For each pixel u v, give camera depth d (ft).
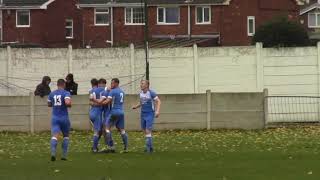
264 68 271.90
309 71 270.05
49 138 201.57
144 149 161.79
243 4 506.48
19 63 284.00
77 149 165.48
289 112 239.71
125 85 280.10
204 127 226.38
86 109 223.30
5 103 223.92
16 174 114.73
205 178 108.17
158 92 278.26
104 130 154.81
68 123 138.21
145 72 278.26
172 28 507.30
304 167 122.31
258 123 226.79
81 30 558.15
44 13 540.11
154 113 154.20
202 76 276.62
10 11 536.83
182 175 112.06
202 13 507.30
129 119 223.92
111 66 281.13
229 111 226.38
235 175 111.65
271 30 451.53
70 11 555.69
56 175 113.19
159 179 107.45
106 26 517.55
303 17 562.25
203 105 225.97
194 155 146.10
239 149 161.17
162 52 277.85
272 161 132.67
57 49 282.77
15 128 224.12
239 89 273.95
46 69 283.79
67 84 223.51
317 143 176.14
